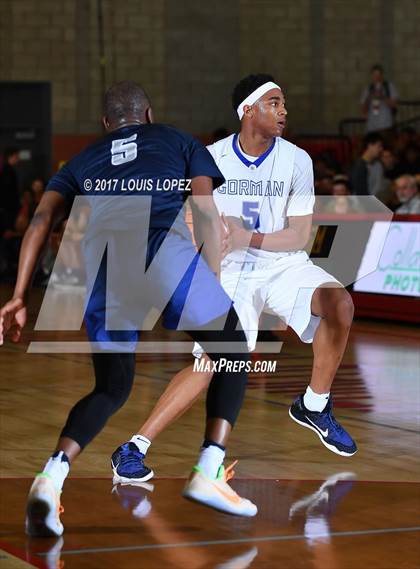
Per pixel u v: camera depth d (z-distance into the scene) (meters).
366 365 10.97
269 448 7.00
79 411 4.92
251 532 5.05
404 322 14.96
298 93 27.84
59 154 27.45
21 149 27.48
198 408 8.38
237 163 6.21
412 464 6.58
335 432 6.30
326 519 5.29
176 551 4.73
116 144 5.06
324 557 4.67
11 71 27.27
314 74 27.78
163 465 6.46
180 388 6.06
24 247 4.97
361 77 27.83
